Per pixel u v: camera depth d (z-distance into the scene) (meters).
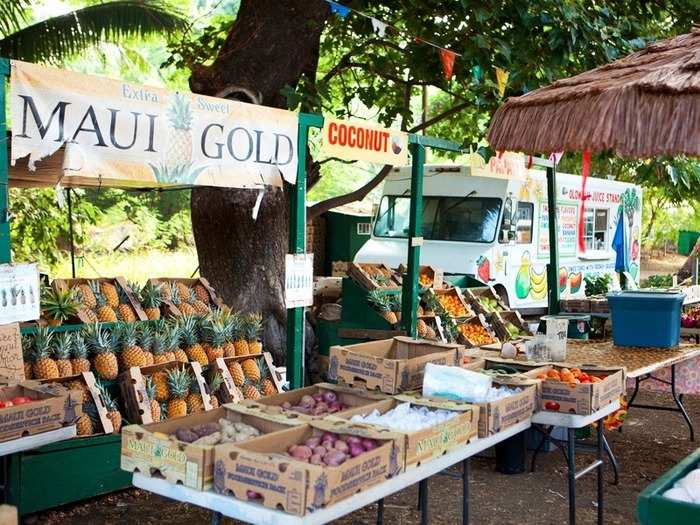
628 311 7.49
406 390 4.97
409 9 9.20
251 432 3.93
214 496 3.39
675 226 29.19
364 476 3.48
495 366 5.94
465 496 4.76
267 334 8.80
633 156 3.75
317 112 9.02
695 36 4.66
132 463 3.68
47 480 5.21
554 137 4.06
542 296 13.79
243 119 5.92
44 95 4.83
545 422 5.09
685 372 7.96
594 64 8.60
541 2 8.11
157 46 20.75
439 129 13.09
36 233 12.25
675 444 7.80
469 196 12.76
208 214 8.76
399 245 13.16
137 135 5.28
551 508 5.96
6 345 4.93
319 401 4.70
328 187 26.09
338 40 11.51
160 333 6.30
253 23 8.35
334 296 10.22
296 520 3.16
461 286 10.63
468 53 8.09
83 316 5.98
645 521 2.93
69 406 4.50
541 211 13.69
